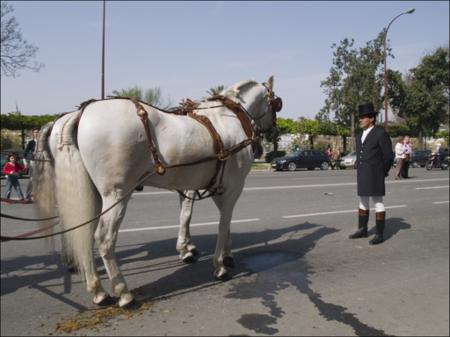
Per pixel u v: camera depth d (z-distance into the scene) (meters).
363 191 7.36
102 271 5.40
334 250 6.87
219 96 5.30
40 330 3.84
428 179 19.17
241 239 7.41
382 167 7.34
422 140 47.25
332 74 35.97
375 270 5.90
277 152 36.09
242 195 12.73
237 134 5.11
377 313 4.48
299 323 4.16
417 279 5.57
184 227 5.89
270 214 9.73
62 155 4.05
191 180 4.70
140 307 4.36
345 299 4.81
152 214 9.23
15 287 4.84
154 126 4.22
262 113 6.05
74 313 4.19
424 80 45.41
